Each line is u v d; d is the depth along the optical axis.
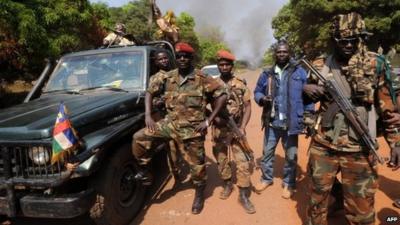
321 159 2.84
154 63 4.88
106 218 3.45
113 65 4.71
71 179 3.21
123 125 3.71
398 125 2.61
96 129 3.50
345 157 2.73
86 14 12.09
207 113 4.04
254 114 10.56
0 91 12.75
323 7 24.59
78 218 4.09
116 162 3.55
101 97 4.09
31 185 3.01
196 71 3.74
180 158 4.76
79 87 4.61
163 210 4.12
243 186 3.99
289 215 3.90
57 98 4.25
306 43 27.61
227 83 4.24
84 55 4.91
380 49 2.67
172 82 3.72
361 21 2.53
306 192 4.45
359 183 2.72
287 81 4.11
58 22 11.14
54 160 2.85
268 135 4.43
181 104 3.69
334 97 2.66
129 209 3.79
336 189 3.54
